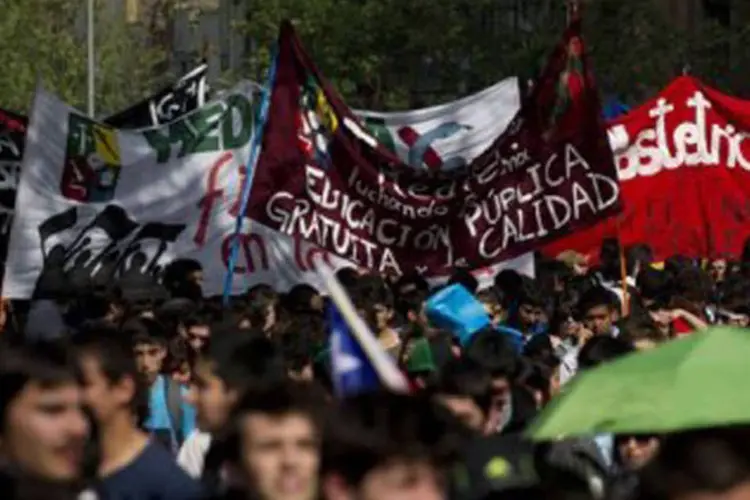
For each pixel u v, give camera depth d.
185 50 73.50
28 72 59.22
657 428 10.56
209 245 23.81
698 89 25.55
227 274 21.62
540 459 9.87
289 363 15.38
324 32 54.00
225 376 11.73
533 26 53.94
